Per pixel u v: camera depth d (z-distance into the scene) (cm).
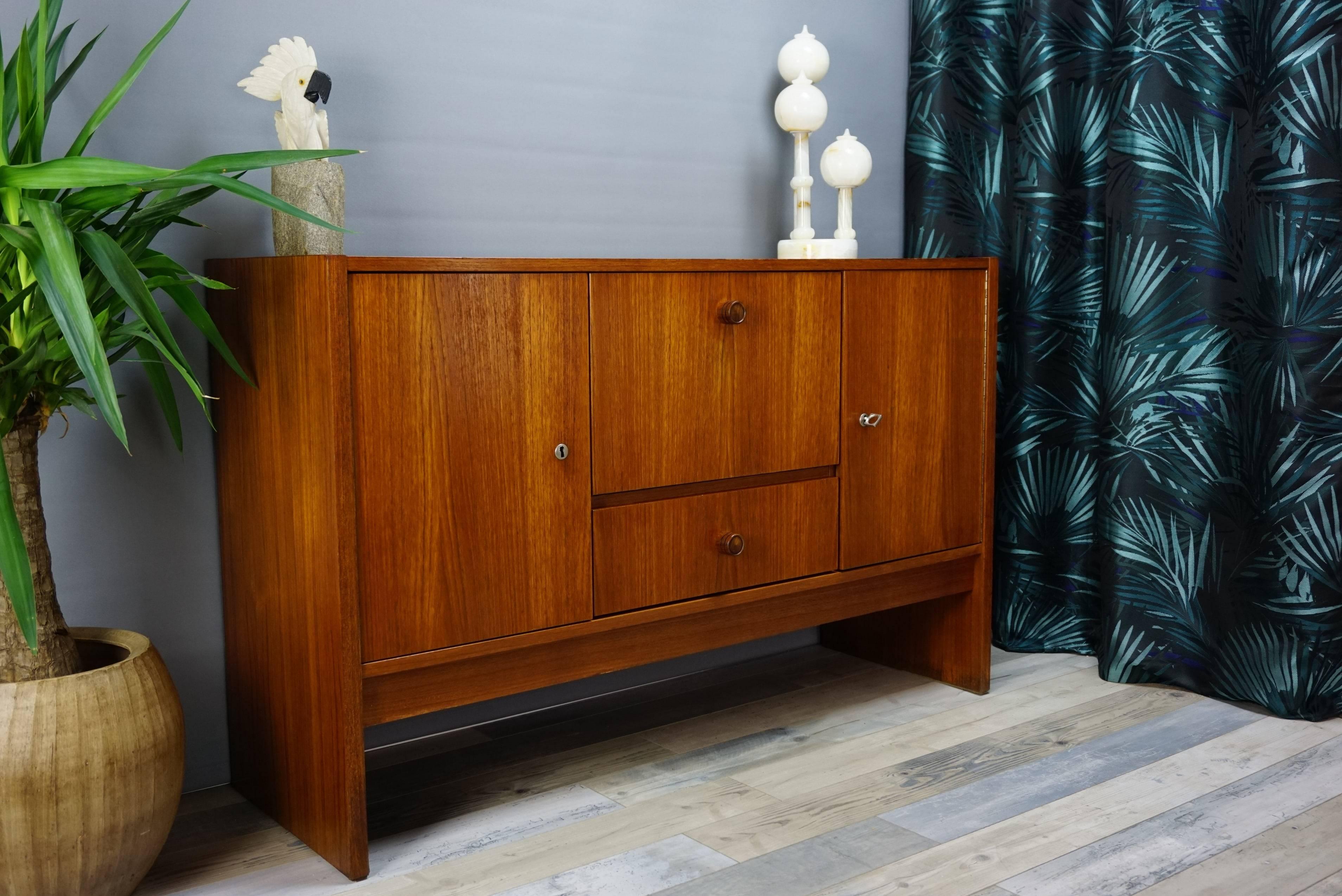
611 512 169
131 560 169
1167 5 210
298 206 156
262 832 165
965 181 249
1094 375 235
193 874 153
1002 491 247
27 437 139
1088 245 233
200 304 147
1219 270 210
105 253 123
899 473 204
